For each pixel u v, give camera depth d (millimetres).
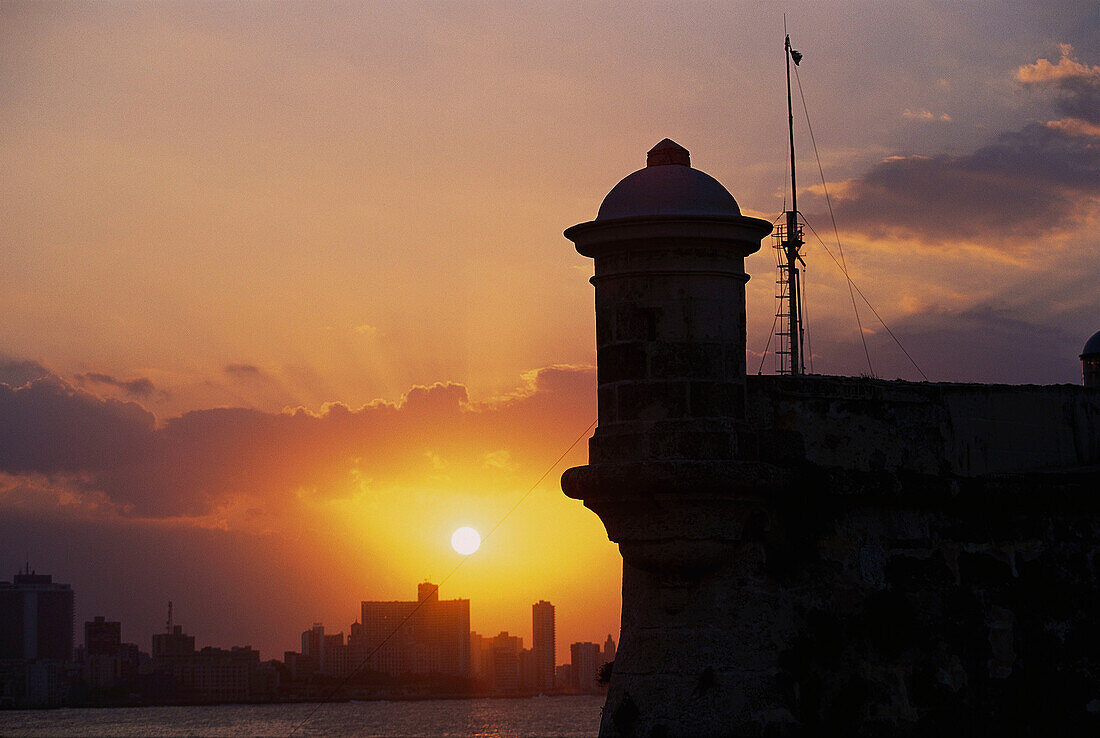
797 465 15883
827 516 16062
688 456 14945
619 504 15250
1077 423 19047
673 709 14938
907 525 16719
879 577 16344
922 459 16969
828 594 15930
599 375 15586
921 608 16562
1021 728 17031
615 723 15273
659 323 15250
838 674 15828
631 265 15375
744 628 15227
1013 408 18188
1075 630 17719
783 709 15211
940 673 16516
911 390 17031
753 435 15562
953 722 16500
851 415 16438
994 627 17062
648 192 15422
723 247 15359
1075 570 17922
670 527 15031
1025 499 17484
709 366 15188
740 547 15453
